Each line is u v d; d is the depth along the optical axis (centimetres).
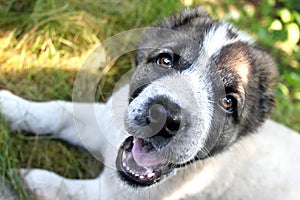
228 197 62
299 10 99
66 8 73
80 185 59
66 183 59
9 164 58
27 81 66
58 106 63
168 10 79
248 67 56
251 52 58
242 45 57
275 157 64
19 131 62
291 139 67
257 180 62
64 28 71
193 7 62
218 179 60
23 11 72
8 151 59
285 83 91
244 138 59
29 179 58
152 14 79
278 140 66
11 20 70
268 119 65
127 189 55
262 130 63
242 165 61
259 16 97
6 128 60
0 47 67
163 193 57
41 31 69
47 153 62
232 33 57
